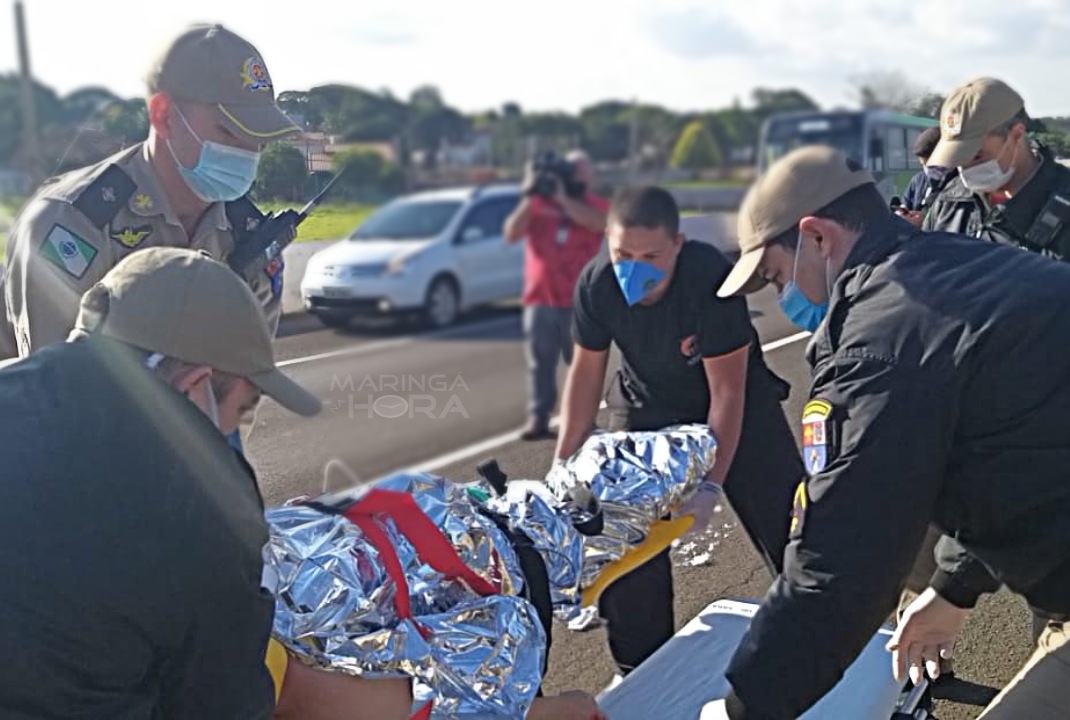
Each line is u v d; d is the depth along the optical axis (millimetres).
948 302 1323
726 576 2938
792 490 2373
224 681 1061
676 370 2275
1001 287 1330
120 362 1049
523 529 1670
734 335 2146
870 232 1449
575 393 2453
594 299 2305
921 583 2291
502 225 8281
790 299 1561
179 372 1072
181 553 990
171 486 999
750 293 1625
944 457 1323
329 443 1687
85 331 1093
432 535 1478
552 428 4625
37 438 991
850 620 1357
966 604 1926
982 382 1300
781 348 2285
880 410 1309
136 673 1006
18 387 1031
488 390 5316
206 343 1070
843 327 1407
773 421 2332
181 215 1725
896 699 1928
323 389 1739
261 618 1079
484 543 1564
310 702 1326
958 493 1386
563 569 1698
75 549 958
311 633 1320
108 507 973
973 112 2580
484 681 1415
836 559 1339
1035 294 1322
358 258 6508
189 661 1035
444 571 1477
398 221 8195
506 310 8000
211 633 1029
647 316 2215
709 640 2135
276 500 1524
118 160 1671
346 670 1342
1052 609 1438
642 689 1960
